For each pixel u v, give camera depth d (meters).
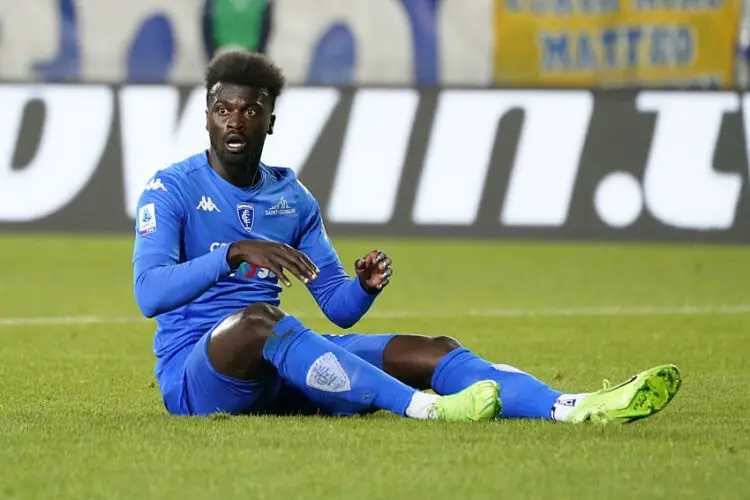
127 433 16.98
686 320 35.31
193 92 56.53
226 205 18.55
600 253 54.28
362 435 16.69
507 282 45.00
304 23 57.72
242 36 57.91
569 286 43.94
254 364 17.31
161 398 21.56
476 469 14.90
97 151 56.94
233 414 18.14
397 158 56.22
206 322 18.30
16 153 56.97
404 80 57.75
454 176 56.06
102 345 29.75
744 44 56.03
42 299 39.53
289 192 19.16
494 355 28.23
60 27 57.97
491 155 56.00
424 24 57.38
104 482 14.32
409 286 43.66
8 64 58.06
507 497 13.71
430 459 15.36
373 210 56.16
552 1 56.81
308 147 56.44
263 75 18.30
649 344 30.31
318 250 19.30
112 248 54.47
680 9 56.25
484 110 56.28
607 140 55.91
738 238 55.34
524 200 55.88
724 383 23.77
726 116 55.50
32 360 26.98
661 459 15.48
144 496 13.73
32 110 57.03
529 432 16.75
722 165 55.44
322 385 17.36
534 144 56.03
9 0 57.88
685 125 55.69
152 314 17.44
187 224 18.34
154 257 17.59
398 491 13.92
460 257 52.91
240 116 18.16
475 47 57.38
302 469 14.90
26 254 52.47
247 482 14.29
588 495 13.80
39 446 16.22
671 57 56.47
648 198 55.62
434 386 18.06
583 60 56.84
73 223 56.81
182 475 14.61
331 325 33.72
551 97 56.06
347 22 57.62
